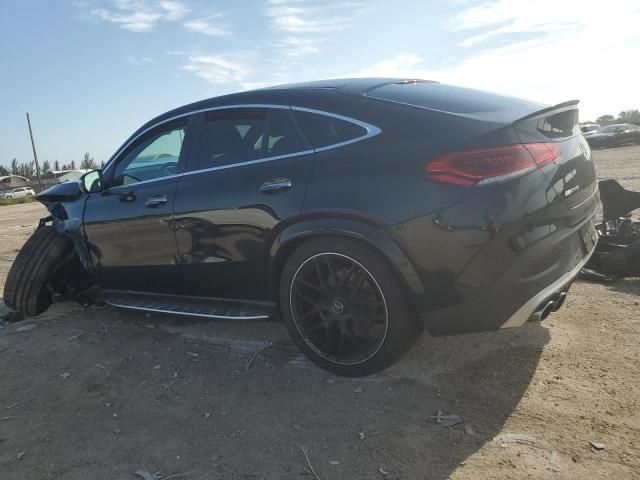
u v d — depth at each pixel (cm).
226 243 335
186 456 245
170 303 391
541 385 287
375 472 226
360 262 281
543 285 269
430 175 260
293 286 311
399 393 288
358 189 277
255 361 338
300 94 325
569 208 285
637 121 4381
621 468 220
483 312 260
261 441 253
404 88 322
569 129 315
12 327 428
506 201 251
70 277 469
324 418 269
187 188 355
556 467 222
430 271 262
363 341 301
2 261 732
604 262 455
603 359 312
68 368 345
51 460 247
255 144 333
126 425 274
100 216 409
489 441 242
